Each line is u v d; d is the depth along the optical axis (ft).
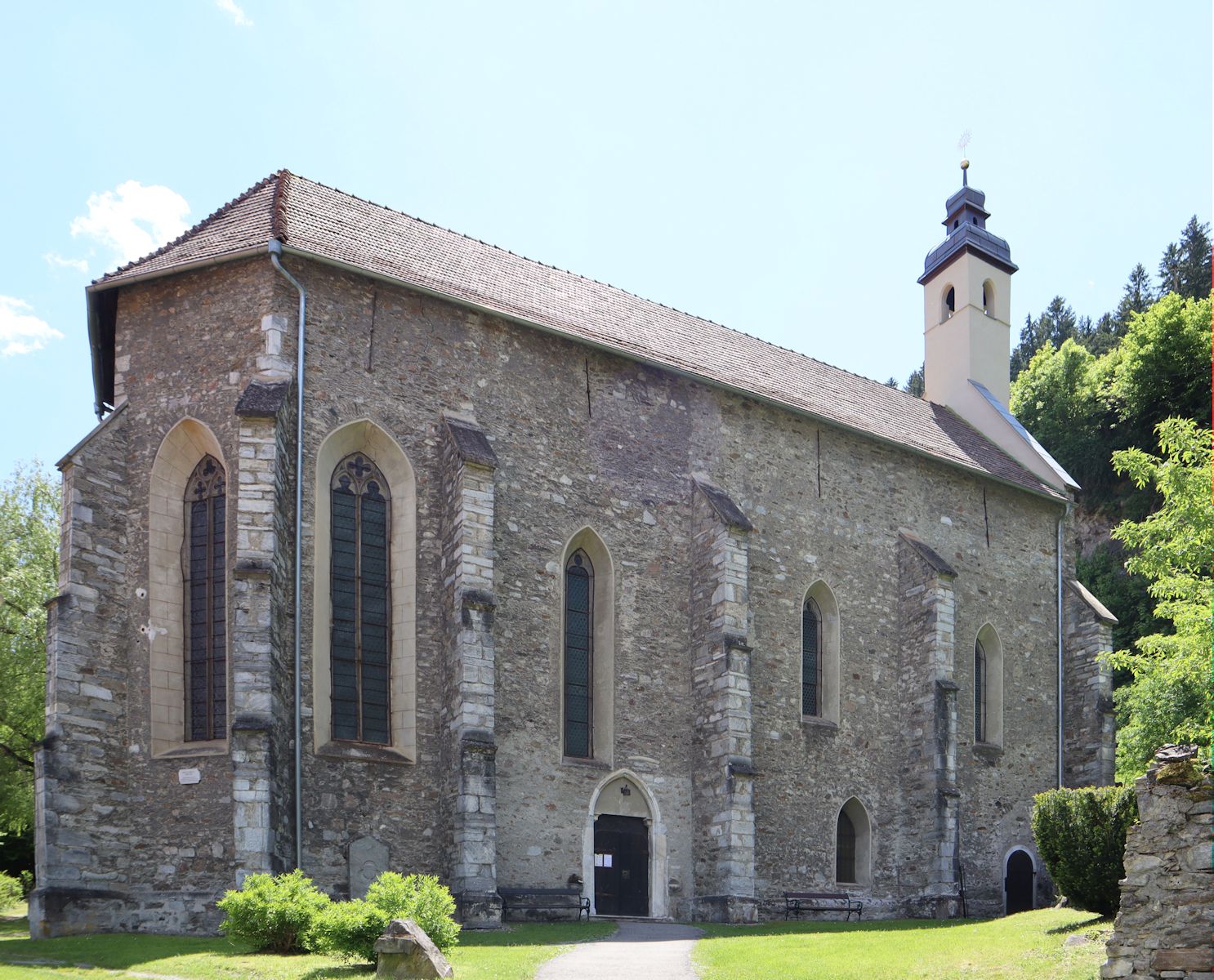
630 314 96.17
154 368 72.54
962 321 129.18
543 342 81.76
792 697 88.02
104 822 64.34
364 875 65.72
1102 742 104.68
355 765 67.21
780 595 89.45
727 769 77.71
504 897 69.51
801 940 59.93
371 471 73.72
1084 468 163.73
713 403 89.76
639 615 81.51
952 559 102.58
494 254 93.04
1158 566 77.15
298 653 66.23
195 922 61.93
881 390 117.80
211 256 71.20
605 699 79.00
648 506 83.97
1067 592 111.24
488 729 67.56
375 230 82.69
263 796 59.82
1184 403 150.10
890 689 94.53
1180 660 74.13
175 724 67.00
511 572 75.87
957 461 103.76
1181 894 38.09
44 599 97.04
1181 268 206.28
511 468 77.66
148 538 69.46
